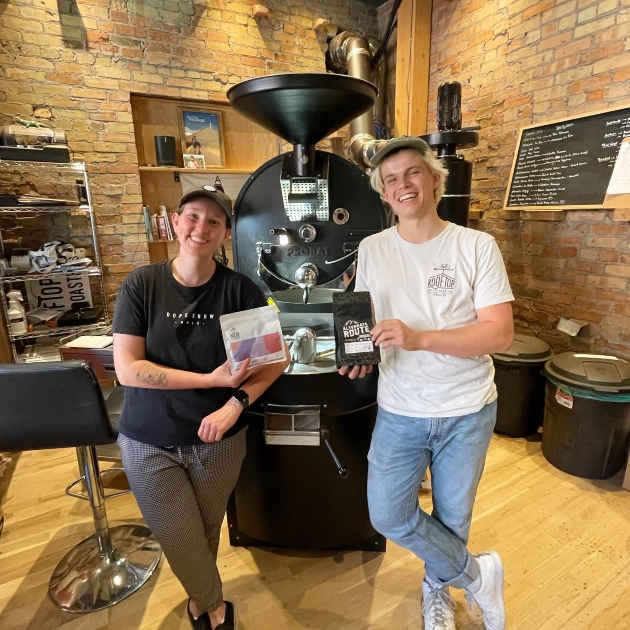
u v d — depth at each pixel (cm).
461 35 291
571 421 203
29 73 253
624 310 219
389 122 361
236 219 168
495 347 105
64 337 272
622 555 161
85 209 263
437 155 212
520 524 177
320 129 150
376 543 164
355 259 166
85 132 272
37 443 115
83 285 292
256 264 170
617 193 210
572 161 230
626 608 140
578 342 242
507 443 238
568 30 227
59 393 108
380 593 148
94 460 148
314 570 157
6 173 262
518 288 273
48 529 178
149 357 114
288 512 154
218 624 128
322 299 171
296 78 132
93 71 268
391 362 118
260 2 307
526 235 263
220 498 128
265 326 110
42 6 250
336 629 136
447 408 111
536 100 248
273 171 163
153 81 285
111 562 156
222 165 326
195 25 290
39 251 260
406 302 113
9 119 252
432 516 127
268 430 140
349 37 321
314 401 136
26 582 153
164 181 310
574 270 240
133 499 197
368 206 164
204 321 114
